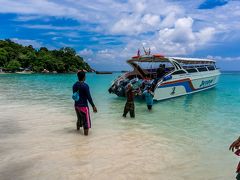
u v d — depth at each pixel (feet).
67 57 378.73
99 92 70.64
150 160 19.65
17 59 323.78
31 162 18.67
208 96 61.52
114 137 25.72
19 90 73.56
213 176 17.06
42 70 326.24
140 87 51.49
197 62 66.23
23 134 26.07
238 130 29.43
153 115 37.88
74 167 17.97
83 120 26.05
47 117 34.63
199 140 25.29
